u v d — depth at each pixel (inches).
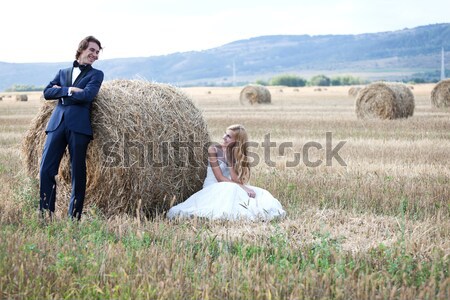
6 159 472.1
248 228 265.7
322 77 5634.8
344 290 176.6
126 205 289.6
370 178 396.5
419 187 361.7
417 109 1182.9
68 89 266.7
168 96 303.7
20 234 227.5
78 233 240.4
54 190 274.2
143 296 170.1
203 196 297.0
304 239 235.8
